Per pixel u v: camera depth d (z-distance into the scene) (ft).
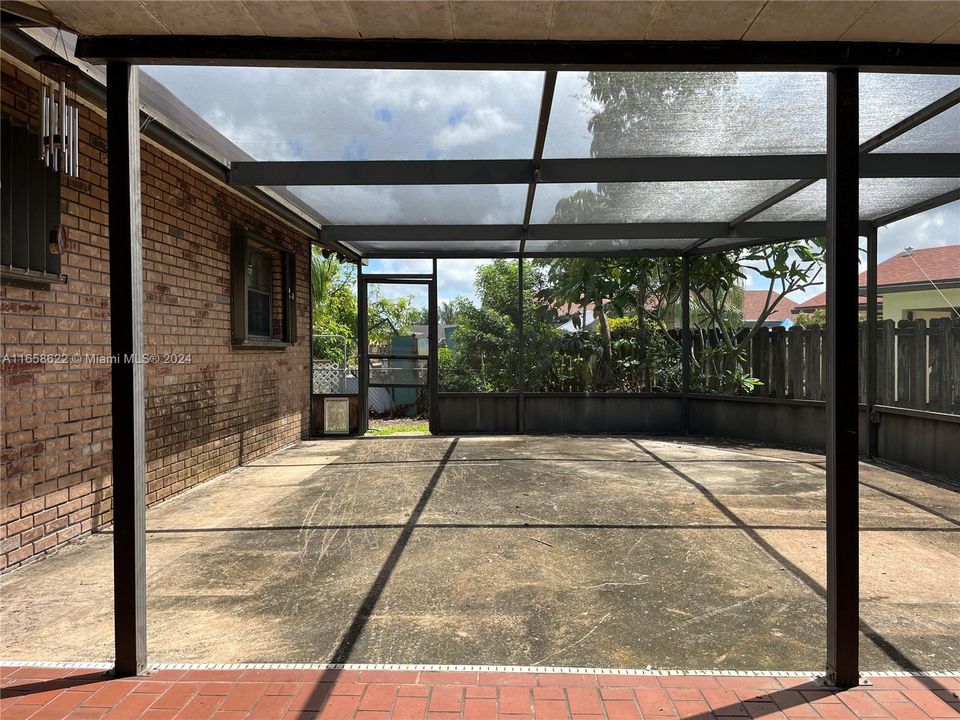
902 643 8.93
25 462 11.80
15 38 9.88
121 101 7.76
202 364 19.10
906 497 17.02
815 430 25.49
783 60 7.56
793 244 27.73
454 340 31.04
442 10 6.89
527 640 9.02
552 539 13.57
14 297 11.50
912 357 20.75
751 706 7.29
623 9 6.84
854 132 7.72
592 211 22.45
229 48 7.57
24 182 11.45
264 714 7.10
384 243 29.43
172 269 17.30
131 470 7.93
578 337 31.35
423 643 8.92
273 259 25.59
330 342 30.73
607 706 7.29
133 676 7.96
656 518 15.14
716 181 17.88
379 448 26.14
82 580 11.16
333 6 6.82
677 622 9.60
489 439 28.94
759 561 12.20
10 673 8.06
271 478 19.89
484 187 19.17
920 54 7.57
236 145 16.12
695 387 30.45
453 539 13.60
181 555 12.64
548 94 12.61
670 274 30.83
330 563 12.17
